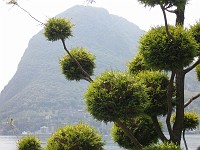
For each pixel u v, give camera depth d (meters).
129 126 12.05
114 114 8.70
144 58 9.39
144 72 11.28
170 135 9.85
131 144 11.98
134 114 8.80
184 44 8.97
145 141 11.94
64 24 11.26
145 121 11.94
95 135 10.43
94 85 9.02
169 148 8.92
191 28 10.35
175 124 10.20
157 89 10.61
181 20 10.21
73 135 10.16
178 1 8.48
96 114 8.82
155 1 8.53
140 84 9.11
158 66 9.12
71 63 12.45
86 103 9.02
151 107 10.55
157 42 9.10
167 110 10.67
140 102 8.84
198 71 12.12
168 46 8.99
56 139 10.30
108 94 8.70
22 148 11.69
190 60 9.02
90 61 12.58
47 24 11.23
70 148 10.00
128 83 8.96
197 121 12.00
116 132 12.17
